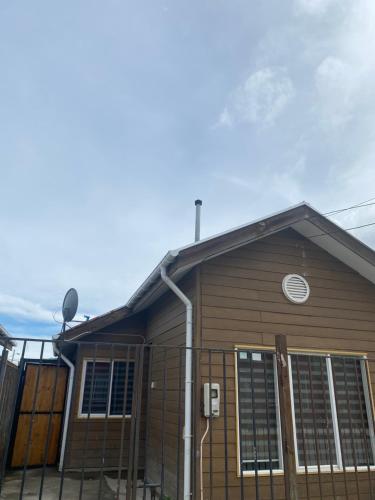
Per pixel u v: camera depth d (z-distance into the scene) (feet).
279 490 14.70
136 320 25.86
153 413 20.77
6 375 14.14
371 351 18.52
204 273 16.71
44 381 24.73
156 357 21.53
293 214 17.98
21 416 23.70
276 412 15.84
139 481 19.95
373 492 16.11
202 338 15.70
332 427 16.60
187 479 13.62
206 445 14.19
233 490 14.07
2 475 9.35
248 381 15.85
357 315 18.94
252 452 14.97
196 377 13.85
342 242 18.33
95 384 24.31
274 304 17.51
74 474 21.70
